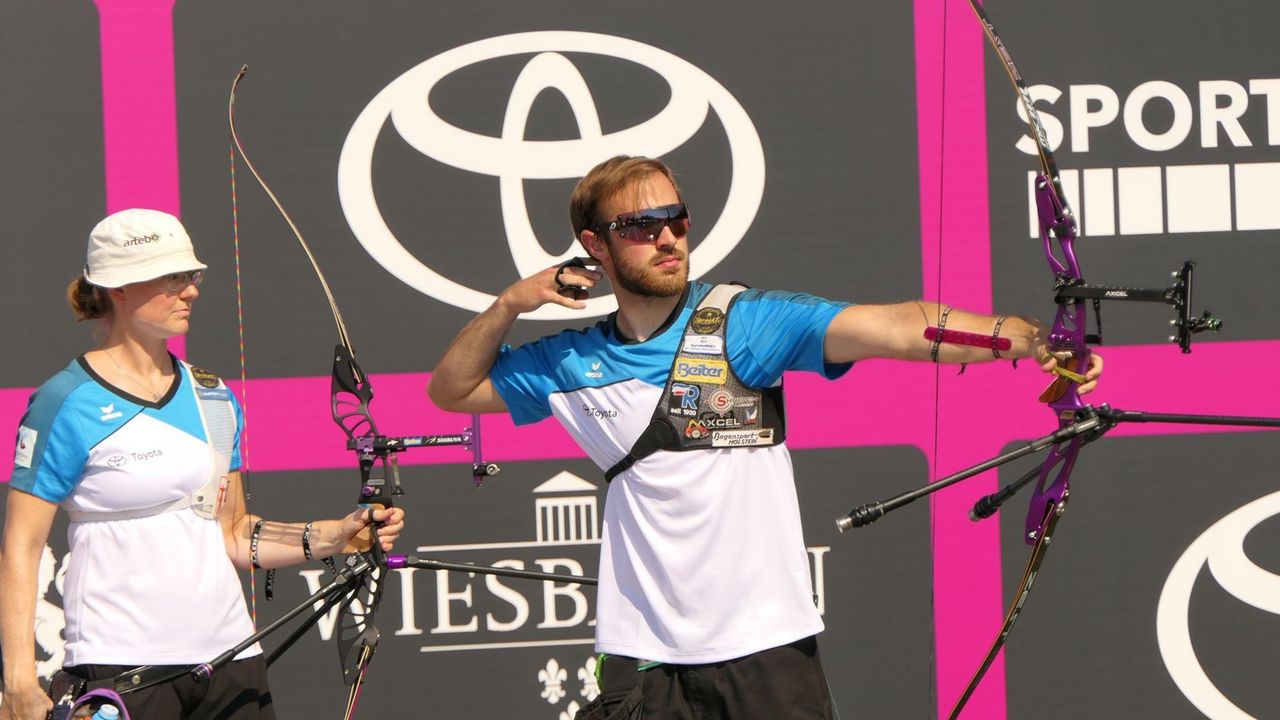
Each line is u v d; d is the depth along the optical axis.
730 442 7.67
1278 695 11.85
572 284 8.01
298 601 11.87
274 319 11.80
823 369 7.77
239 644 8.45
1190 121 11.91
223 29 11.76
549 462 11.92
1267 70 11.91
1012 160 11.91
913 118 11.91
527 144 11.95
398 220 11.88
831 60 11.92
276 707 11.82
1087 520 11.91
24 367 11.63
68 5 11.68
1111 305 11.89
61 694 8.44
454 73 11.90
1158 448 11.90
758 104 11.94
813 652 7.78
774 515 7.71
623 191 7.68
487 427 11.88
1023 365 11.84
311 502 11.82
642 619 7.80
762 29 11.92
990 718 11.91
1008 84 11.91
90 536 8.55
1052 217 7.82
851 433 11.91
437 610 11.88
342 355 9.30
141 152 11.72
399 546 11.85
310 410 11.83
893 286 11.93
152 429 8.59
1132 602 11.88
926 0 11.89
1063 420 7.77
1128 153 11.92
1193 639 11.88
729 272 11.95
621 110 11.95
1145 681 11.88
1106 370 11.95
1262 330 11.87
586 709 7.91
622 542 7.90
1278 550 11.85
